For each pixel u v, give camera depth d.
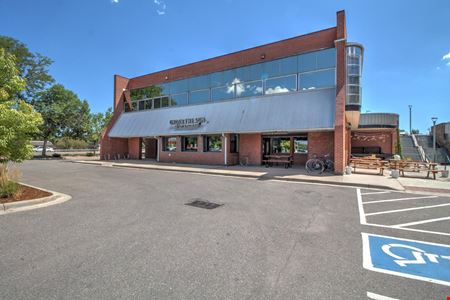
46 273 3.41
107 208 6.86
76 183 11.20
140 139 27.27
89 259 3.83
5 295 2.91
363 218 6.10
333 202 7.77
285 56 17.36
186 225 5.45
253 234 4.93
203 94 21.41
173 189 9.78
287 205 7.32
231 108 19.14
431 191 9.81
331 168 15.42
